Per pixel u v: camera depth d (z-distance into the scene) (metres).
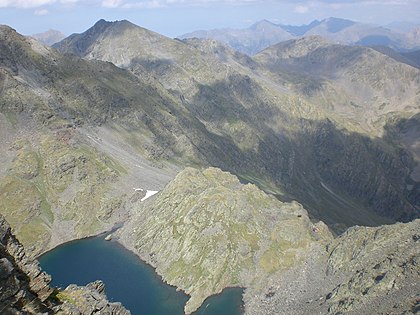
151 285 181.62
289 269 179.38
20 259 62.00
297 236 195.75
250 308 161.00
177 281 182.88
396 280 126.06
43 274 62.62
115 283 184.38
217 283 177.75
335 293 139.88
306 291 156.62
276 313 149.00
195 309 164.12
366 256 151.75
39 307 58.59
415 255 134.62
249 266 185.38
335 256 167.12
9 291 54.69
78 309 65.38
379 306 118.88
